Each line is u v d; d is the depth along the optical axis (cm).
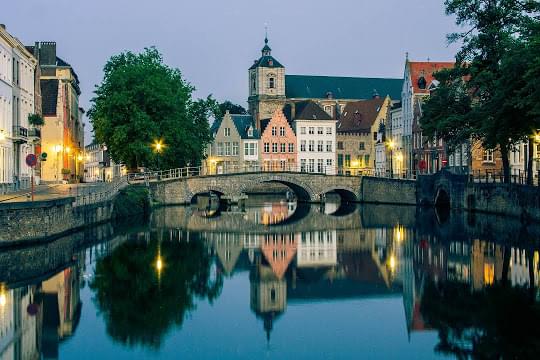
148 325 2975
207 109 9750
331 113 16562
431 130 7069
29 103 7562
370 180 10319
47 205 4616
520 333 2848
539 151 8469
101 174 17425
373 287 3828
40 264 4078
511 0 6494
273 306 3394
